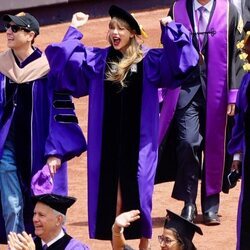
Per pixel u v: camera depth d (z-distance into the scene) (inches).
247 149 1064.2
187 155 1243.2
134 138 1087.0
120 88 1083.9
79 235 1231.5
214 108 1264.8
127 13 1064.2
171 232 877.8
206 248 1171.9
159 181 1278.3
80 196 1392.7
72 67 1095.0
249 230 1053.8
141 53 1085.8
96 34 2765.7
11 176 1117.7
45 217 912.9
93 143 1094.4
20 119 1122.0
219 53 1263.5
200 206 1352.1
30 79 1120.8
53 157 1102.4
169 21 1063.0
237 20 1266.0
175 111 1252.5
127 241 1204.5
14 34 1115.3
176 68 1060.5
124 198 1090.7
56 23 3011.8
